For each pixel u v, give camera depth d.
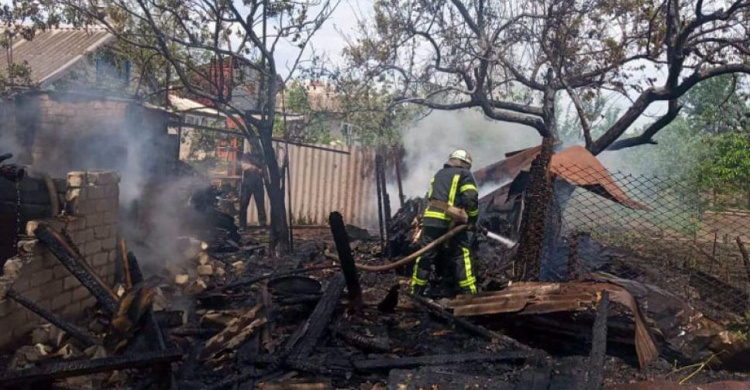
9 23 10.20
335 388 4.41
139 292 4.00
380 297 6.99
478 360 4.84
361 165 14.61
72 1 9.71
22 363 4.08
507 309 5.51
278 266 8.68
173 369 4.44
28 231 4.55
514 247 8.09
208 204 10.23
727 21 11.46
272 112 9.82
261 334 5.14
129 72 14.73
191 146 17.59
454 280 6.95
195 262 7.59
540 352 5.05
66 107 8.52
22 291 4.39
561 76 11.83
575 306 5.17
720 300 6.86
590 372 4.28
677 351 5.25
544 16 11.38
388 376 4.59
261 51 9.70
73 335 4.41
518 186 9.14
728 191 17.58
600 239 8.98
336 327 5.50
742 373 4.96
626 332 5.32
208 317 5.56
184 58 11.47
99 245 5.57
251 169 12.84
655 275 7.47
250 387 4.25
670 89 11.39
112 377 4.13
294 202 14.34
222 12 9.60
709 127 22.36
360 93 12.45
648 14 11.44
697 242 9.40
